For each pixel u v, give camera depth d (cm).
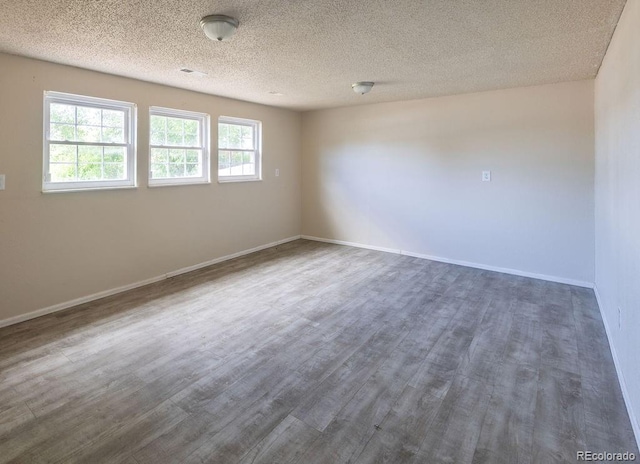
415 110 517
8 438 181
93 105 362
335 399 213
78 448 175
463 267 485
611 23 245
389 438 182
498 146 454
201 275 450
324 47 291
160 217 427
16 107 303
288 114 612
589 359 256
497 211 462
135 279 405
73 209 347
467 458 169
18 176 308
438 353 265
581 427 189
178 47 288
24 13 223
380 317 327
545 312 338
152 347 272
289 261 514
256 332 298
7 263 306
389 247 567
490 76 381
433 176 511
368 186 577
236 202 530
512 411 202
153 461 167
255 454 172
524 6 219
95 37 265
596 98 377
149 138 408
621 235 241
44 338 285
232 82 407
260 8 221
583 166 402
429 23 244
